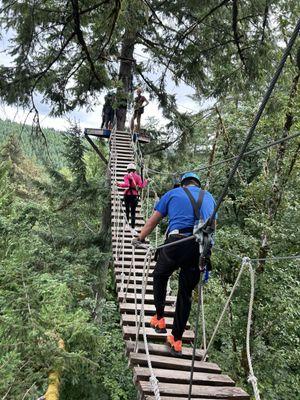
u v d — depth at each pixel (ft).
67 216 38.68
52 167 39.19
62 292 19.60
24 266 15.35
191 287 12.71
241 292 25.67
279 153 25.96
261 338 26.50
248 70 28.37
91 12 23.82
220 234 26.89
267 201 27.07
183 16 28.58
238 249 26.78
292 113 25.44
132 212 28.99
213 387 11.60
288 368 27.91
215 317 26.53
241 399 11.25
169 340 13.28
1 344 13.78
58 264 28.40
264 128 28.94
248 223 27.22
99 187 37.47
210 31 29.19
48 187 38.99
